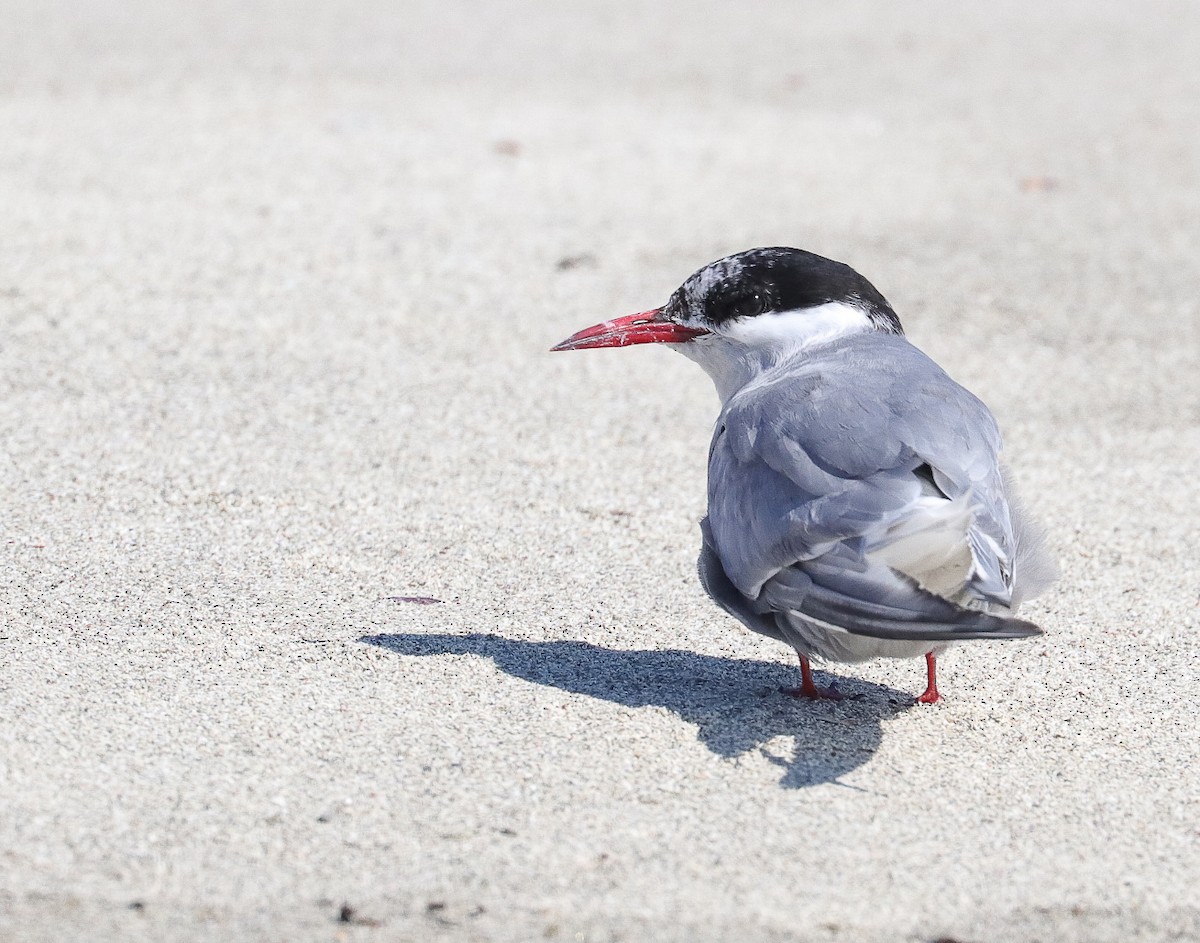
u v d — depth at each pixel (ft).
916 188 62.39
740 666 27.48
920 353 27.20
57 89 70.18
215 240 51.19
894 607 22.08
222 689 24.91
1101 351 45.68
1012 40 93.71
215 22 88.38
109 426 36.83
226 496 33.45
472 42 86.28
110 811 21.16
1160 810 22.90
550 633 28.14
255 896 19.60
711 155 65.87
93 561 29.84
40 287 45.78
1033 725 25.59
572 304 47.80
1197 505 35.32
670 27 93.71
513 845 21.04
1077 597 30.63
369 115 68.39
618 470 36.37
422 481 34.99
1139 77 84.38
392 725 24.12
